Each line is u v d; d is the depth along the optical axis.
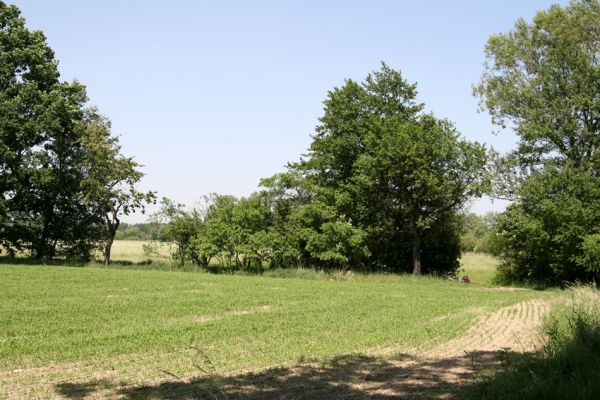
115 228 54.31
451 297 30.30
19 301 24.41
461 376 11.88
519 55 47.56
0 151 46.62
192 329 17.98
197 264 52.06
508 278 46.97
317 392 10.59
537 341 16.19
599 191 37.94
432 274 50.50
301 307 24.52
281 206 52.28
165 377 11.94
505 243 46.31
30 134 49.88
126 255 62.06
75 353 14.13
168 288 31.72
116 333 17.00
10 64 49.62
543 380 9.41
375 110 52.88
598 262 36.34
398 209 50.22
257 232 50.16
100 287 30.86
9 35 50.22
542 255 42.78
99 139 52.81
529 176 42.97
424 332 18.12
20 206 51.38
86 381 11.55
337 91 53.47
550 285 42.69
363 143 50.84
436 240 51.19
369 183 47.00
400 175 46.53
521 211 41.59
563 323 15.40
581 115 42.97
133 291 29.45
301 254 50.34
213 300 26.11
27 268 42.19
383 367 12.99
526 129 42.97
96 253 58.25
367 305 25.47
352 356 14.37
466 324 19.94
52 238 55.41
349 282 41.84
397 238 51.91
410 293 32.41
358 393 10.48
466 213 50.72
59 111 50.59
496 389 9.52
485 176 44.72
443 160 45.59
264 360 13.76
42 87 52.75
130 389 10.94
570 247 38.53
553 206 38.41
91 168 53.34
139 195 54.12
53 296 26.36
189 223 52.34
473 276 59.28
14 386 11.12
